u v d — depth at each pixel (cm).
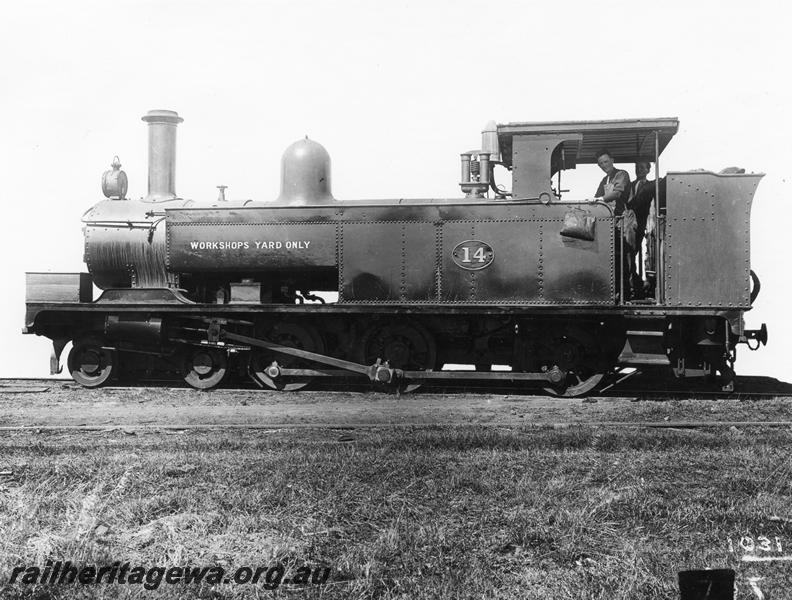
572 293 1228
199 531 678
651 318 1218
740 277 1201
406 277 1269
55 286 1379
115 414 1131
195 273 1365
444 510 714
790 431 985
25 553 650
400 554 639
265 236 1311
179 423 1062
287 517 702
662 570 616
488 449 891
